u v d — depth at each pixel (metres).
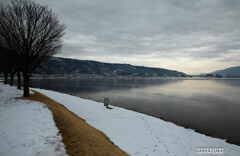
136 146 6.60
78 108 14.12
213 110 24.56
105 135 7.65
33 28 11.40
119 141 7.02
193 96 42.19
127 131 8.60
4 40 10.52
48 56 13.48
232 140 12.23
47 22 11.53
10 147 3.77
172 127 10.97
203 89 67.62
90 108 14.41
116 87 73.44
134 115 12.88
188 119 18.88
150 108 25.03
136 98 36.47
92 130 7.59
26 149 3.72
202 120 18.61
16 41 10.84
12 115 6.58
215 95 45.22
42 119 6.42
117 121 10.57
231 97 40.75
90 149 4.70
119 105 26.98
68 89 56.94
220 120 18.73
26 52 11.70
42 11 11.45
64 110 11.12
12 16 10.14
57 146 4.23
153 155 5.88
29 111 7.46
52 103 11.94
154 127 9.95
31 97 12.42
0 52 10.98
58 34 12.45
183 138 8.59
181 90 61.50
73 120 8.18
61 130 5.68
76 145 4.67
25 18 10.91
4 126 5.18
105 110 13.89
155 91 55.66
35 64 13.14
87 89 59.22
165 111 23.08
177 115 20.78
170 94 46.31
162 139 7.83
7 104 8.91
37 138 4.46
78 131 6.19
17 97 11.82
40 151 3.71
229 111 23.94
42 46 11.74
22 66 13.26
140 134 8.27
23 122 5.73
